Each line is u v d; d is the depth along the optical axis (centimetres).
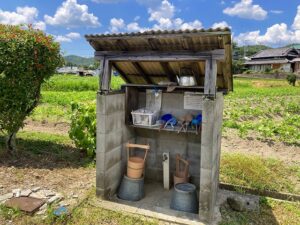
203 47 470
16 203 502
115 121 572
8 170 658
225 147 965
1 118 726
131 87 627
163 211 529
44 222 457
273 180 688
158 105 644
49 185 597
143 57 511
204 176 479
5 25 723
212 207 511
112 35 491
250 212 543
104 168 544
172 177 658
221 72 564
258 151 935
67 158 781
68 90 3147
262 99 2444
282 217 532
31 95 758
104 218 484
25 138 945
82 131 802
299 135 1060
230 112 1633
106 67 535
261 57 7750
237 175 702
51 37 759
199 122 560
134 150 683
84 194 564
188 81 558
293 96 2823
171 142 654
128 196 572
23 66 702
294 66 6406
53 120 1284
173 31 449
